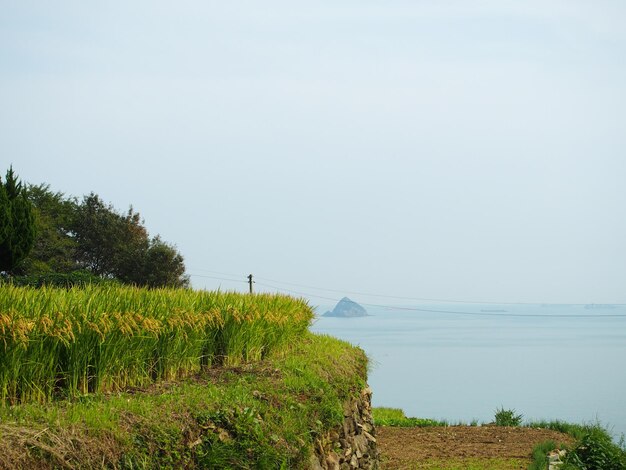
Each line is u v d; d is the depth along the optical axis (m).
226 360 11.63
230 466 7.64
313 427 9.48
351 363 14.34
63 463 6.08
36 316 7.95
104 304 9.15
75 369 8.23
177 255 51.31
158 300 10.41
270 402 9.20
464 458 16.36
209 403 8.27
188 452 7.30
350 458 11.47
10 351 7.47
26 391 7.68
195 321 10.70
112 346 8.73
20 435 6.07
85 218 52.88
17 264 23.41
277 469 8.13
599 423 17.50
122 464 6.52
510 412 22.58
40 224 47.03
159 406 7.76
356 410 12.74
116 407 7.34
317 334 17.34
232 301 12.52
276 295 15.34
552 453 16.34
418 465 15.47
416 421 22.08
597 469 14.83
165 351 10.01
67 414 6.82
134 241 53.50
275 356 12.89
